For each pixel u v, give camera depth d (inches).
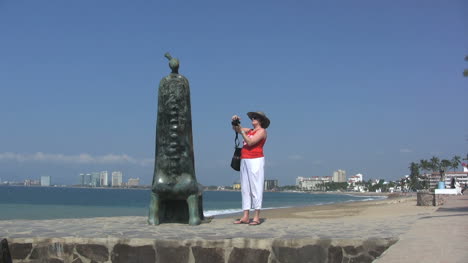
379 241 264.1
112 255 279.3
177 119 366.9
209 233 301.6
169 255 275.4
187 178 365.7
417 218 426.6
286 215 1092.5
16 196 4045.3
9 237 280.1
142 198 3838.6
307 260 268.1
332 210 1353.3
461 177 5418.3
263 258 271.1
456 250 214.1
